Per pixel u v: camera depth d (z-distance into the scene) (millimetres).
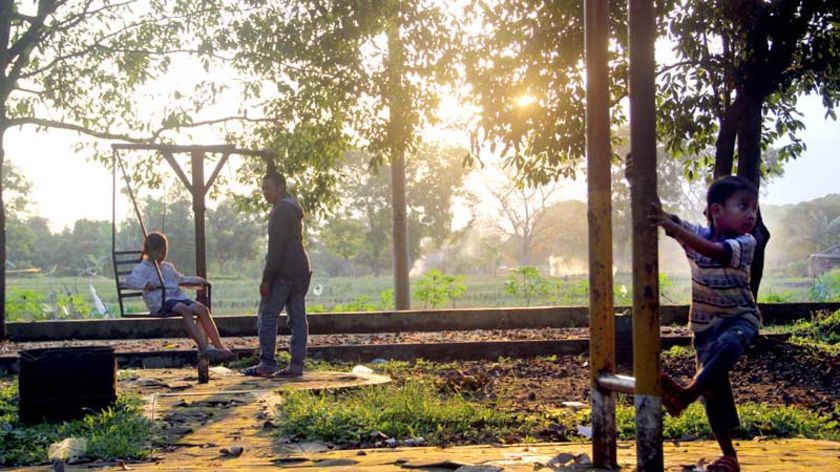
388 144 17094
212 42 16781
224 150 10273
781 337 13625
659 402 4449
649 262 4449
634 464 5199
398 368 12562
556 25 13820
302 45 16672
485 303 44312
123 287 9828
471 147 14750
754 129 14078
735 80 13930
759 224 13797
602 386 5004
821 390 10609
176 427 7281
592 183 5004
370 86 16797
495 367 12773
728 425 4809
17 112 17875
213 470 5512
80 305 28047
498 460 5516
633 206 4488
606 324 5055
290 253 10516
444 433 7082
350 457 5918
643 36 4414
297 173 17969
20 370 7668
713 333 4742
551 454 5699
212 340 10172
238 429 7191
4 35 16562
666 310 18031
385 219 91625
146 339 16828
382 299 26953
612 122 15023
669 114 15078
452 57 16344
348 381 9984
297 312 10625
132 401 8227
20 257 139625
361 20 16391
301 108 17266
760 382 11273
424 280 26297
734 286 4688
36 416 7543
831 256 69625
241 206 18453
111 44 17078
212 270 124875
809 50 14203
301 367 10609
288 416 7555
